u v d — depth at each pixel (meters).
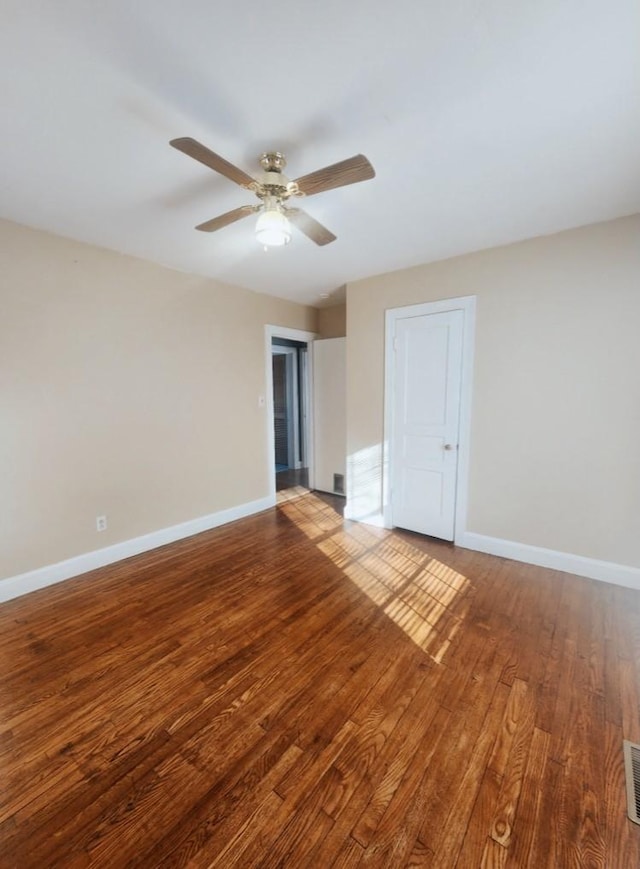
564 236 2.54
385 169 1.82
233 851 1.11
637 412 2.42
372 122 1.51
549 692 1.68
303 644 2.00
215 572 2.80
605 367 2.49
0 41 1.15
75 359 2.68
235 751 1.42
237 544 3.31
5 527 2.42
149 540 3.21
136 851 1.11
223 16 1.09
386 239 2.64
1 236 2.31
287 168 1.81
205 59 1.22
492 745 1.43
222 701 1.64
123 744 1.45
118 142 1.62
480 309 2.89
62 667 1.84
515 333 2.77
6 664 1.86
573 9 1.07
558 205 2.20
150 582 2.66
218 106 1.42
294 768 1.35
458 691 1.69
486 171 1.86
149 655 1.93
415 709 1.59
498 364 2.86
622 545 2.54
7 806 1.23
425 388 3.24
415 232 2.53
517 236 2.62
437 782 1.30
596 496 2.60
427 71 1.27
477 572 2.76
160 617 2.25
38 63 1.22
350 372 3.67
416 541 3.32
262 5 1.06
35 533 2.55
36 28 1.11
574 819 1.18
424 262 3.09
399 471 3.50
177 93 1.36
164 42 1.16
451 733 1.48
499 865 1.07
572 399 2.62
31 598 2.46
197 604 2.38
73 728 1.51
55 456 2.62
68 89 1.33
